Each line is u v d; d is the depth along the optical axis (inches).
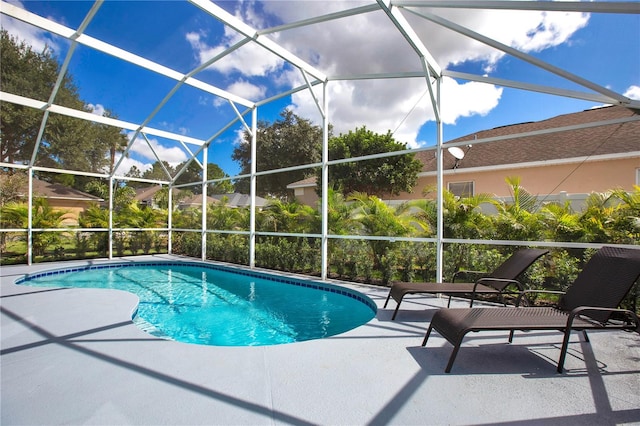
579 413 94.3
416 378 116.0
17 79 304.3
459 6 174.6
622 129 413.1
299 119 580.4
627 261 138.2
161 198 584.1
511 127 558.6
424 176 522.3
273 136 552.7
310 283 319.6
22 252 430.9
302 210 385.7
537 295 237.9
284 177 560.4
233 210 459.5
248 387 109.4
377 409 96.6
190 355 136.3
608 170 374.9
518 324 122.3
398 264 306.3
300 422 90.0
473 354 137.7
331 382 113.0
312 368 124.1
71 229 442.3
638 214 235.8
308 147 585.6
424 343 147.2
